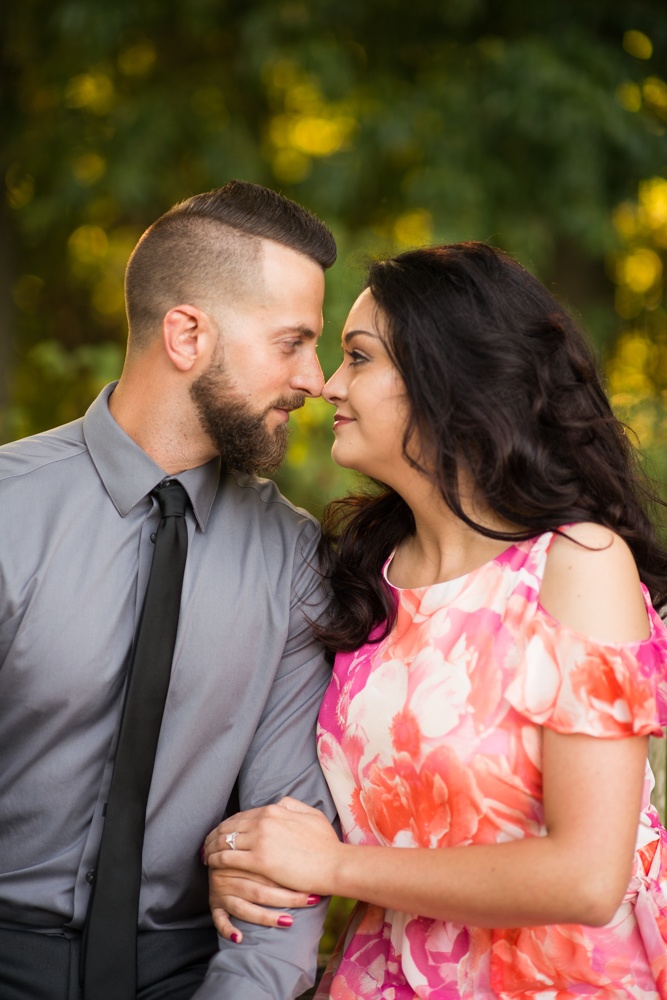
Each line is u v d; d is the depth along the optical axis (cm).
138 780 158
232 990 152
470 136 508
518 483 152
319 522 196
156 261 177
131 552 171
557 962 142
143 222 585
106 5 509
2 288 581
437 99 509
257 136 579
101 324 643
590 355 165
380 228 565
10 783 166
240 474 191
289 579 180
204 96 557
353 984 158
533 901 130
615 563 141
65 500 171
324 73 500
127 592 169
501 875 133
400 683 156
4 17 548
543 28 518
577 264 551
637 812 132
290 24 502
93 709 166
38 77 574
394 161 552
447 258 160
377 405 160
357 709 161
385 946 159
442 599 156
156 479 172
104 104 568
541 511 150
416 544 173
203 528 177
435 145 505
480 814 143
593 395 164
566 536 145
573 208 494
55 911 161
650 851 153
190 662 170
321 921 160
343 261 444
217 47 564
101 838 157
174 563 167
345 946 169
